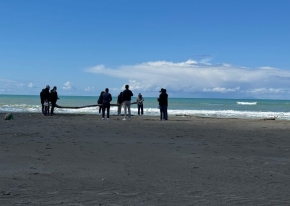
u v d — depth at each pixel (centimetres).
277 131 1714
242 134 1559
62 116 2686
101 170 765
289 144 1240
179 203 532
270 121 2461
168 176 717
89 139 1287
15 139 1238
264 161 895
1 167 771
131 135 1450
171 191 602
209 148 1113
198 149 1088
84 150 1027
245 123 2238
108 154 969
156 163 853
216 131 1683
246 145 1200
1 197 546
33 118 2388
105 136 1394
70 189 604
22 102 6619
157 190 608
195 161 884
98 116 2741
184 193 589
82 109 4062
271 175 734
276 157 959
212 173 748
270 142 1291
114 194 578
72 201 533
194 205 522
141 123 2097
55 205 511
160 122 2220
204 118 2806
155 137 1396
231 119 2686
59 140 1238
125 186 632
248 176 723
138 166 815
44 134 1411
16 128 1633
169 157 938
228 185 648
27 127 1692
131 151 1028
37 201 530
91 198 552
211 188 625
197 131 1672
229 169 791
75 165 812
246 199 556
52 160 864
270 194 589
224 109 5456
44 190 594
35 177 686
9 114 2191
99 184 644
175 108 5647
